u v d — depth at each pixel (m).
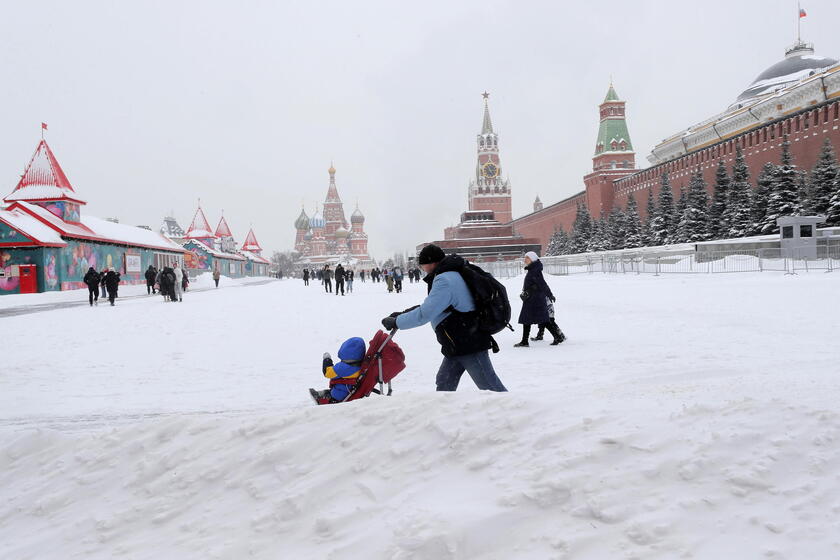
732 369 6.95
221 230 91.69
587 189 99.56
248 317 18.64
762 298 17.20
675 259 40.06
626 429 2.99
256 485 3.38
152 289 40.12
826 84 59.53
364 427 3.60
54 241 36.69
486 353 4.76
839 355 7.80
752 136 57.66
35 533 3.52
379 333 4.96
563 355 9.30
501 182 165.12
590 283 32.59
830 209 41.22
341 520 2.89
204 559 2.90
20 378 8.77
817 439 2.69
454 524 2.54
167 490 3.59
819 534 2.18
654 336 10.88
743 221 49.22
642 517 2.42
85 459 4.06
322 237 192.75
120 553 3.15
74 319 19.17
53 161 42.06
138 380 8.50
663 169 75.56
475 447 3.16
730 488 2.50
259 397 7.13
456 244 94.38
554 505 2.61
